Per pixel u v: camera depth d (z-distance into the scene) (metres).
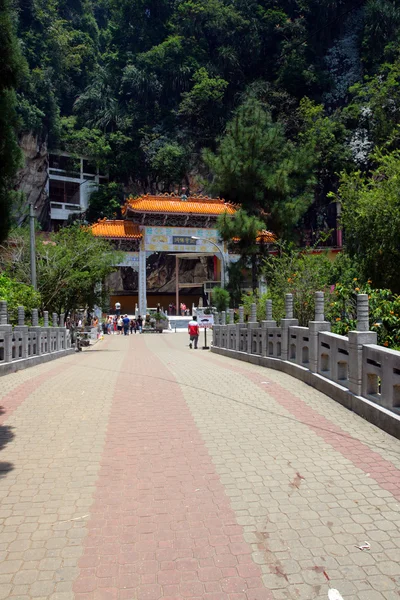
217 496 4.40
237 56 64.06
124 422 6.96
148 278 66.06
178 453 5.57
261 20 65.50
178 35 67.25
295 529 3.80
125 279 65.25
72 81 69.38
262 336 13.06
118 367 14.16
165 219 47.03
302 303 14.19
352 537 3.68
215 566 3.33
